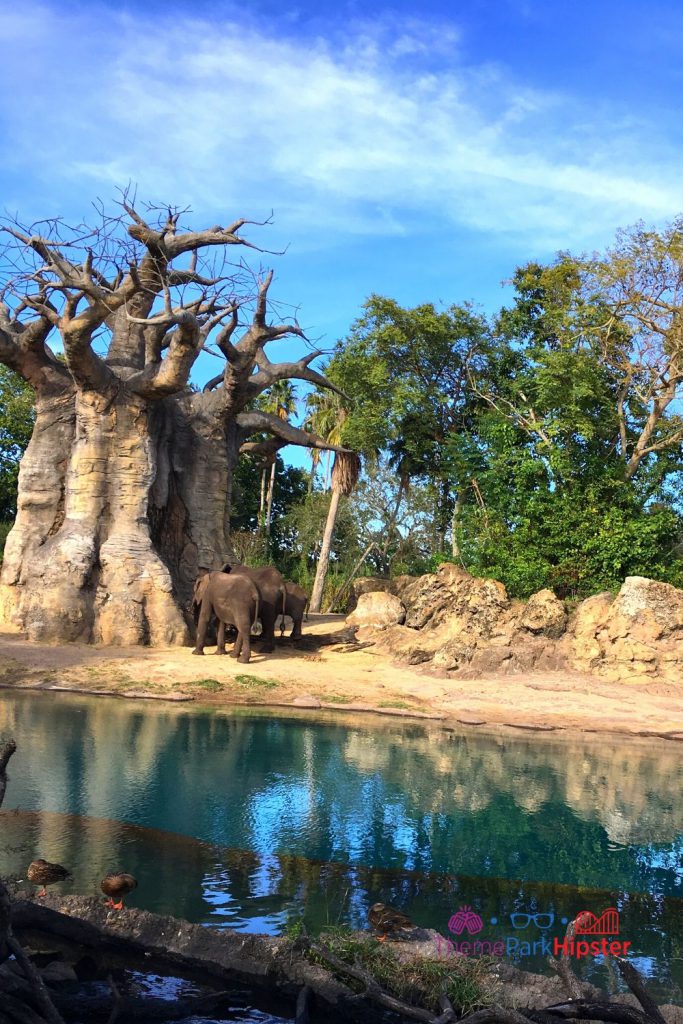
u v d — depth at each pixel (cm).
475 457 4009
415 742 1689
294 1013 638
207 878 874
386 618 3012
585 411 3728
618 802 1295
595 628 2522
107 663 2327
